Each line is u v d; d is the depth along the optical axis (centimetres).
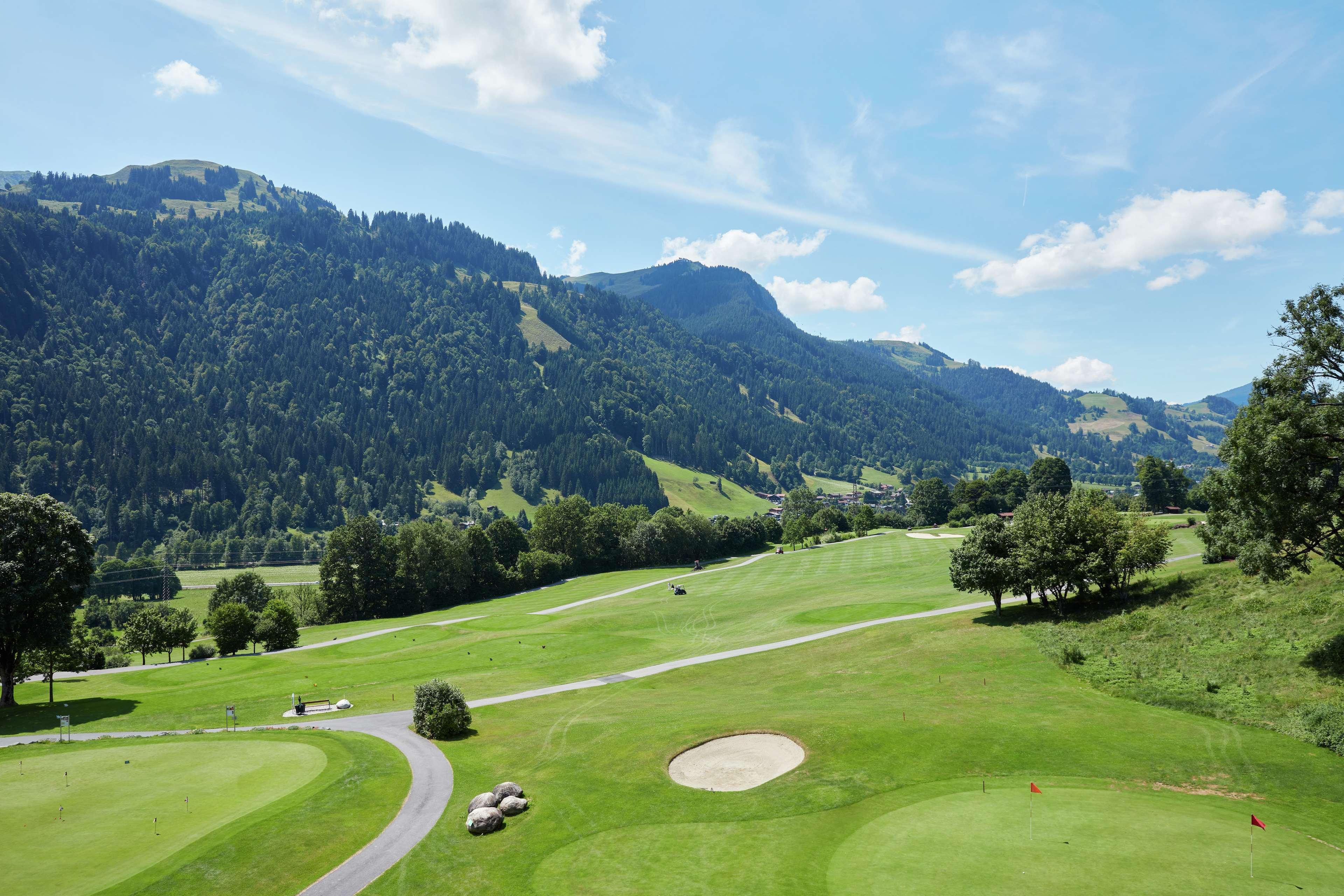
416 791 3794
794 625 8419
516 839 3259
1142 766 3550
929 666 5969
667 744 4359
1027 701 4769
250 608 12294
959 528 18550
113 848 3027
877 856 2772
